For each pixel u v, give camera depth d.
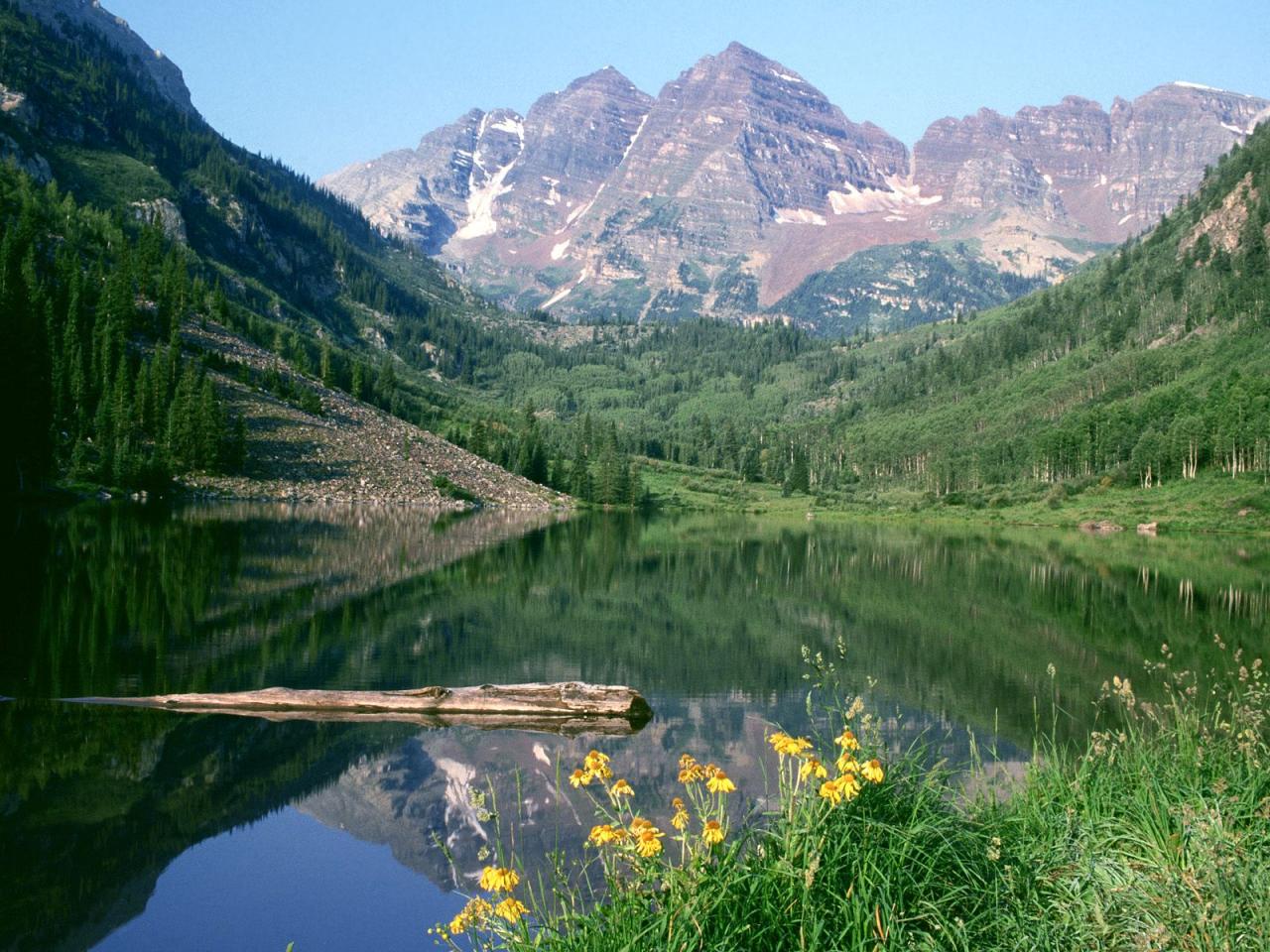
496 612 53.06
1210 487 169.62
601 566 83.44
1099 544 125.44
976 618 57.16
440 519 136.62
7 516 89.56
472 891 17.06
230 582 56.59
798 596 66.62
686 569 84.69
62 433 126.88
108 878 17.73
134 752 24.80
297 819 20.66
